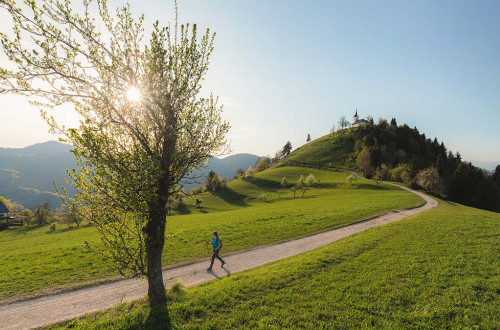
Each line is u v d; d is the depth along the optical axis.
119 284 16.36
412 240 20.05
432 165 108.56
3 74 8.73
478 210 48.09
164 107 10.82
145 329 9.86
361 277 13.47
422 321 9.54
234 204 91.12
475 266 14.09
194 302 11.65
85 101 10.09
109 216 10.80
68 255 22.47
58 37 9.18
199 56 11.12
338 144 169.62
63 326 11.35
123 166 10.40
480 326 9.09
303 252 21.50
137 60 10.68
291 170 135.38
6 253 25.47
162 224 11.86
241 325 9.80
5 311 13.14
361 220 35.22
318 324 9.69
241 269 18.30
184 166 12.12
